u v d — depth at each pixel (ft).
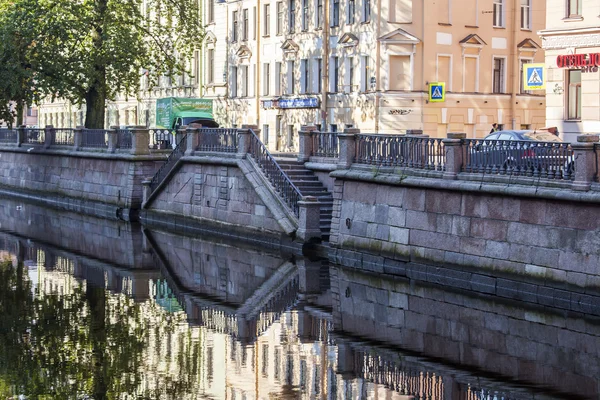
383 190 111.34
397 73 207.72
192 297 101.09
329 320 88.79
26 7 190.90
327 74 224.12
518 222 94.12
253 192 135.44
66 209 192.24
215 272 115.55
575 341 78.64
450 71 209.77
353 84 216.13
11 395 66.28
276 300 98.12
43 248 137.59
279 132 242.78
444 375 70.33
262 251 129.90
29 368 73.26
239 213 139.13
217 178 144.97
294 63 236.43
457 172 100.73
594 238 86.74
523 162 93.50
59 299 100.63
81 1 198.49
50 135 205.98
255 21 251.19
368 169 113.70
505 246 95.45
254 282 108.47
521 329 82.79
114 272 117.08
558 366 72.13
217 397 65.46
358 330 84.79
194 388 67.72
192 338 83.05
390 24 205.87
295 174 136.67
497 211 96.27
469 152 99.96
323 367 73.05
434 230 104.01
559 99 153.17
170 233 151.84
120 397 65.87
